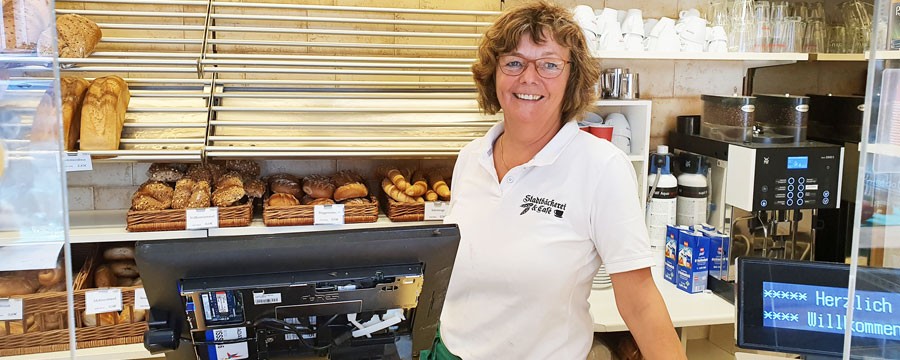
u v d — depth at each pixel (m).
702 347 3.17
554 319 1.60
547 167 1.61
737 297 1.40
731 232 2.72
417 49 2.88
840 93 3.33
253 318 1.08
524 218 1.61
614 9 3.02
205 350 1.10
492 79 1.76
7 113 1.02
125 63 2.59
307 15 2.87
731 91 3.31
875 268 1.10
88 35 2.56
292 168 3.01
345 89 2.82
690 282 2.64
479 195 1.73
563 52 1.59
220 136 2.59
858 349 1.12
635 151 2.87
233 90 2.73
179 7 2.79
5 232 1.02
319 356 1.16
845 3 3.01
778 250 2.75
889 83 1.04
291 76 2.83
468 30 2.96
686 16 2.91
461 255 1.69
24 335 2.29
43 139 1.03
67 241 1.03
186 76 2.71
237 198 2.57
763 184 2.57
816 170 2.60
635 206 1.54
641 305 1.52
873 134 1.05
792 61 3.06
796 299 1.38
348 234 1.06
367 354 1.17
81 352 2.42
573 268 1.58
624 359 2.66
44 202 1.03
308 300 1.08
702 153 2.89
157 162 2.73
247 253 1.01
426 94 2.85
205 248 1.00
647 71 3.21
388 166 2.98
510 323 1.63
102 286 2.60
